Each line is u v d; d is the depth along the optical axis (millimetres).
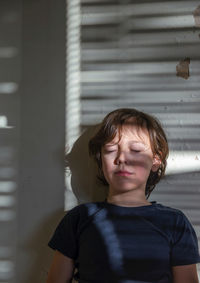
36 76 1168
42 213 1157
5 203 1170
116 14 1145
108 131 1015
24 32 1173
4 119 1176
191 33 1121
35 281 1146
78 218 1007
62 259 992
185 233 963
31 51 1171
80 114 1154
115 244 944
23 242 1157
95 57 1151
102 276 923
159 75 1131
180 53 1124
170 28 1128
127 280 914
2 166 1175
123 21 1143
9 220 1167
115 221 972
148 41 1135
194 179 1111
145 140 1011
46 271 1143
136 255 931
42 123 1165
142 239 948
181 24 1124
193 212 1109
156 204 1025
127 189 996
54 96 1162
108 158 1007
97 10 1151
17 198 1166
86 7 1154
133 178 993
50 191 1156
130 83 1141
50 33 1166
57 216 1149
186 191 1113
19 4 1173
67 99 1158
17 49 1175
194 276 942
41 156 1163
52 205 1154
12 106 1175
